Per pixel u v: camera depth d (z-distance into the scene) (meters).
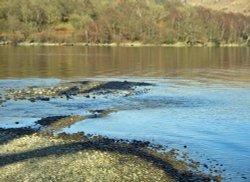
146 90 59.69
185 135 34.28
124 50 167.88
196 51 169.38
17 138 32.25
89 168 25.78
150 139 33.00
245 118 41.03
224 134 34.59
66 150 29.16
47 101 49.34
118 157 27.84
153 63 107.69
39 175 24.72
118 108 45.78
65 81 68.69
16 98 50.84
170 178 24.42
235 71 89.44
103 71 86.88
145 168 25.91
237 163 27.27
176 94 56.44
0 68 88.06
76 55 131.38
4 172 25.16
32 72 81.94
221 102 50.38
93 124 38.09
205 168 26.22
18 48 171.12
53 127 36.81
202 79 74.69
